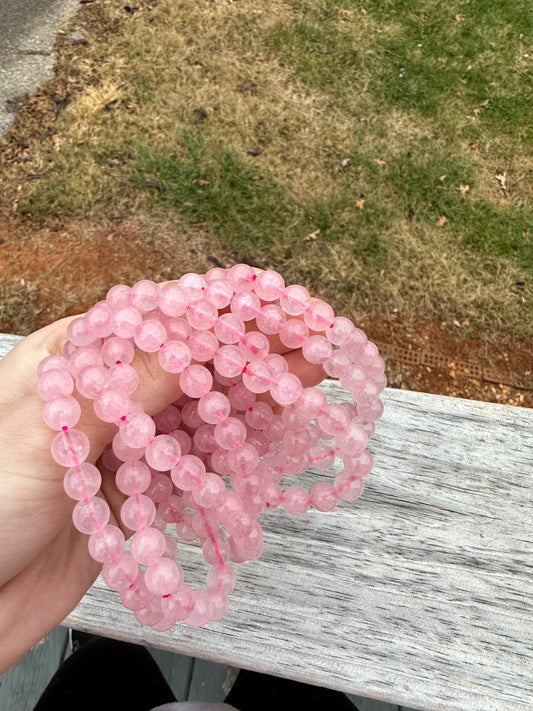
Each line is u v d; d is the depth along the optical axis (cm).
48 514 14
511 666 17
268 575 18
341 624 17
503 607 17
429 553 18
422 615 17
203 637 17
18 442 13
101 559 13
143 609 14
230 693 27
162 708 23
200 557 18
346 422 15
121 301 15
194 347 15
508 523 19
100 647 28
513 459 20
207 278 17
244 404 17
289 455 16
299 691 26
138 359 14
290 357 18
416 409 21
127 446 14
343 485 16
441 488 19
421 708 16
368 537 18
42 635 16
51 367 14
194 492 14
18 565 15
